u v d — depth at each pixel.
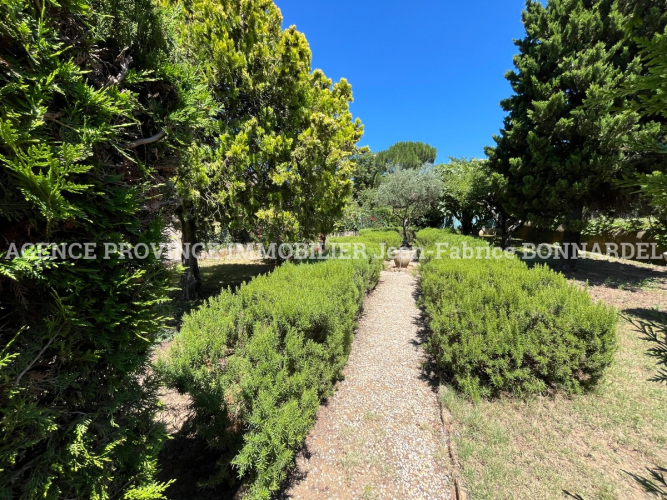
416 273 8.76
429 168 14.16
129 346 1.21
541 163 7.30
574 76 6.58
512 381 2.63
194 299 6.00
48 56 0.84
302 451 2.17
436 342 3.12
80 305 0.99
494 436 2.19
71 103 0.95
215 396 1.76
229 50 4.61
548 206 7.53
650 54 1.08
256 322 2.23
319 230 6.14
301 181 5.29
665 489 1.71
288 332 2.14
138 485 1.22
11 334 0.90
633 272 8.12
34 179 0.77
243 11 4.86
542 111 6.88
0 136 0.75
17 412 0.82
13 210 0.81
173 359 1.90
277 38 5.40
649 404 2.51
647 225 8.93
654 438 2.14
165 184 1.34
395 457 2.12
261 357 1.89
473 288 3.38
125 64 1.10
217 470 1.96
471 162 15.64
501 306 2.91
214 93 4.67
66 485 0.98
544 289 3.18
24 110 0.81
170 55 1.32
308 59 5.54
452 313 2.99
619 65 6.55
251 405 1.75
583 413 2.41
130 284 1.10
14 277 0.77
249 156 4.75
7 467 0.86
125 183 1.10
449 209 16.84
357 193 20.61
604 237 11.60
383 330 4.64
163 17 1.26
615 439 2.15
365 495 1.84
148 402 1.36
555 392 2.65
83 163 0.97
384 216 18.91
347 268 4.26
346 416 2.56
